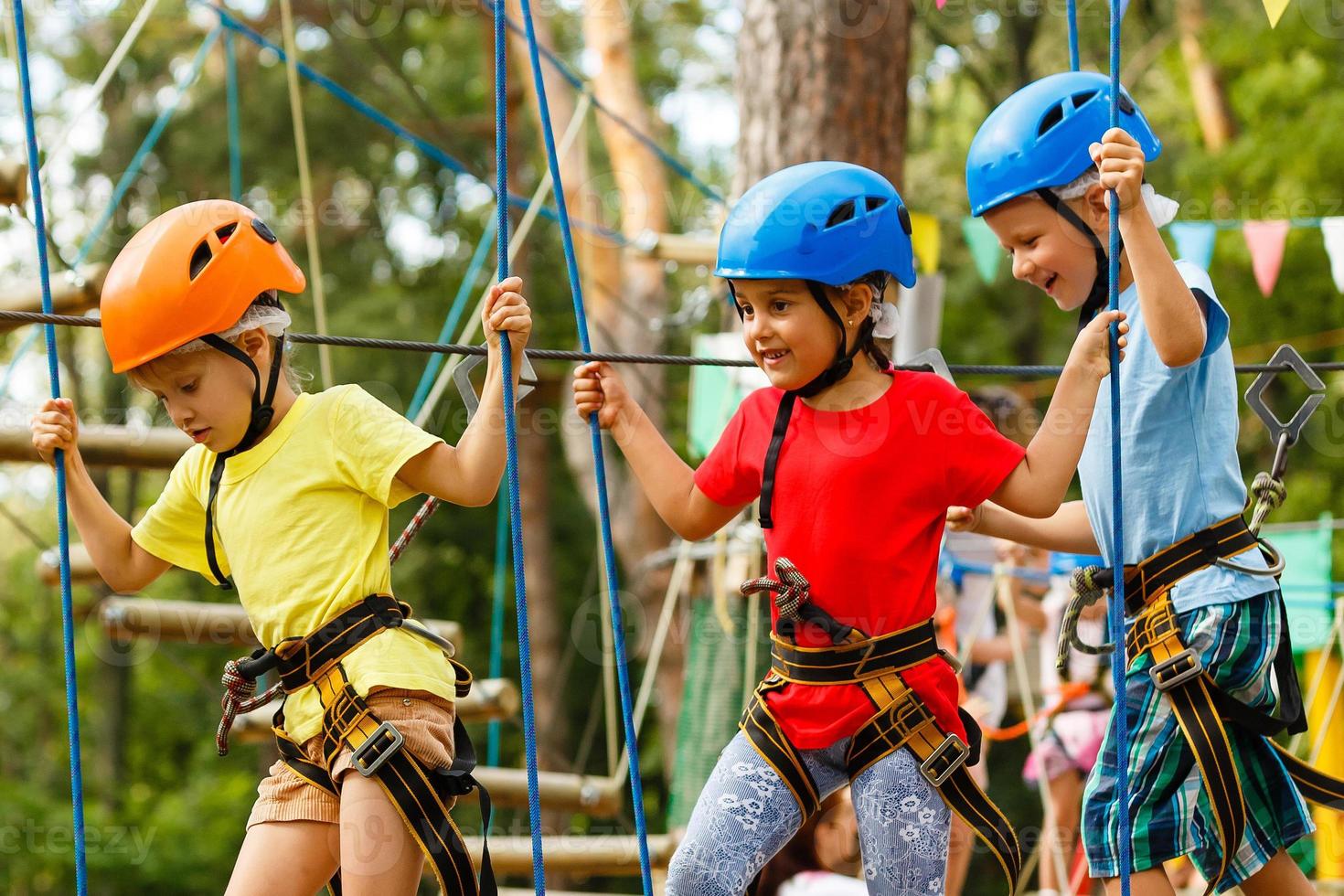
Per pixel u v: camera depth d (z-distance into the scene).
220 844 17.08
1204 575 3.10
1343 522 6.38
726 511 3.08
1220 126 15.05
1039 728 6.00
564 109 12.10
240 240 2.95
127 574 3.21
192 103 17.02
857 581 2.88
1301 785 3.22
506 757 15.61
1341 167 13.94
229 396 2.94
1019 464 2.86
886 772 2.87
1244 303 14.80
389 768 2.86
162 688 19.62
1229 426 3.18
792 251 2.83
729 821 2.92
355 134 17.02
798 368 2.88
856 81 6.61
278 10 15.66
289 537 2.96
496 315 2.93
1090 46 15.97
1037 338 16.70
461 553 17.69
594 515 13.94
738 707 6.64
